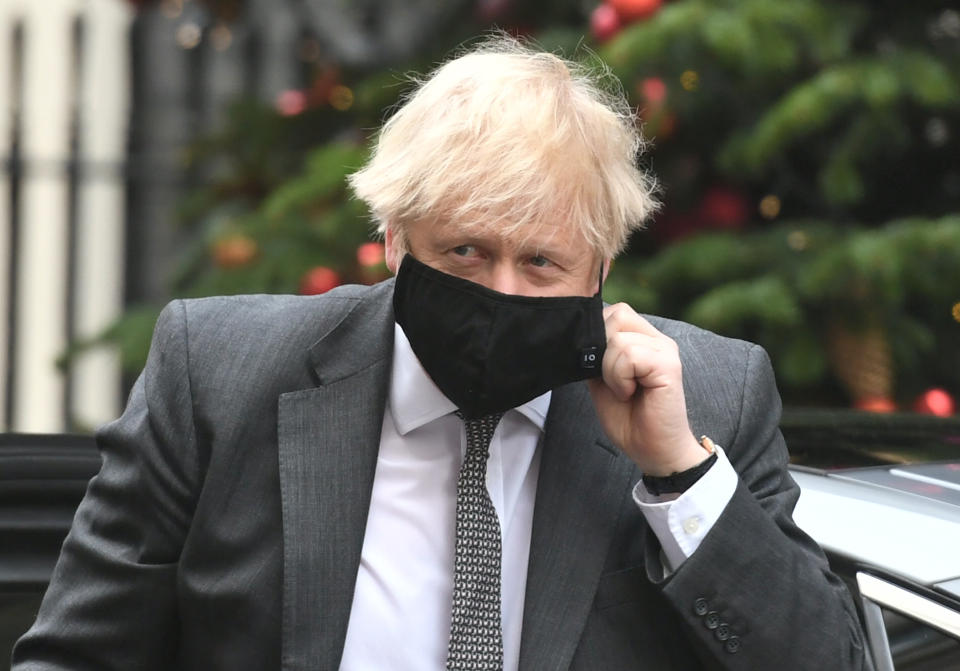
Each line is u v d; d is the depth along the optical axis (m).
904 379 13.70
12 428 19.75
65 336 19.67
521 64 5.92
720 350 6.76
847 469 7.66
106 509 6.45
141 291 19.16
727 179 14.02
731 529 5.88
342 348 6.41
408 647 6.05
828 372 13.10
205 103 19.56
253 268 13.65
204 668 6.19
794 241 13.24
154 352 6.59
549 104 5.69
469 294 5.66
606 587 6.09
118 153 19.80
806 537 6.39
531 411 6.26
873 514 7.01
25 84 20.11
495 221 5.54
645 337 5.97
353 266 13.72
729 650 5.86
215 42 19.41
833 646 5.91
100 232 19.50
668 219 14.02
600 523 6.14
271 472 6.21
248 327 6.54
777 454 6.57
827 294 12.70
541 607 5.98
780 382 13.06
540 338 5.67
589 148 5.68
